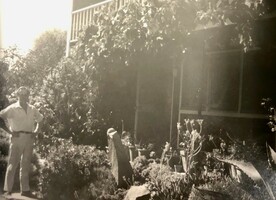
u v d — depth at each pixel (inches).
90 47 399.2
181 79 369.4
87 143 405.1
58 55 941.2
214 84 332.8
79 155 287.3
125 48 364.5
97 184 266.7
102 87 404.2
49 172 276.4
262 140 280.4
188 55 337.4
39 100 434.9
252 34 280.1
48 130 406.0
